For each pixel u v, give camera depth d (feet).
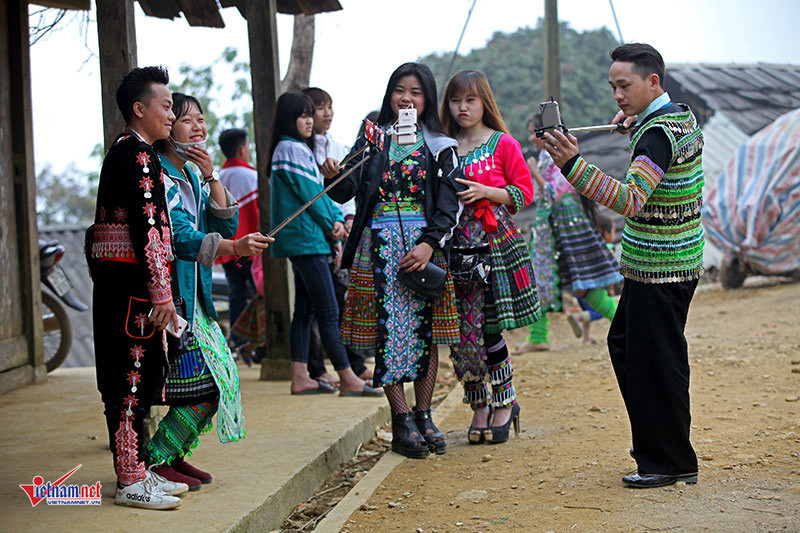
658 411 11.59
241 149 23.04
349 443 15.01
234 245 10.86
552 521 10.73
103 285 10.28
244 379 21.25
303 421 15.78
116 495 10.69
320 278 17.84
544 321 27.40
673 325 11.64
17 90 20.07
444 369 25.98
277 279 20.61
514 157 14.87
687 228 11.68
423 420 14.94
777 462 12.57
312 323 19.80
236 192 22.40
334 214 18.44
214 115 57.06
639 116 12.03
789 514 10.27
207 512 10.46
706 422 15.40
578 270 25.27
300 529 11.59
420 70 14.56
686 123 11.69
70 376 21.68
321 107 19.27
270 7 19.94
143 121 10.46
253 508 10.66
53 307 22.74
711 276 47.19
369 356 24.82
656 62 11.80
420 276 13.89
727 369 20.79
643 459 11.84
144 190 9.98
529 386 21.31
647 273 11.64
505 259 14.85
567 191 25.43
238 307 23.47
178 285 10.91
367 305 14.53
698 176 11.82
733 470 12.26
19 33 19.92
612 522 10.44
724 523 10.08
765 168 40.50
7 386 19.24
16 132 20.20
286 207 17.58
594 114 85.51
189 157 11.48
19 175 20.26
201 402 11.10
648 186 11.32
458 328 14.58
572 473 12.79
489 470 13.44
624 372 12.27
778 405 16.47
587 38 94.22
